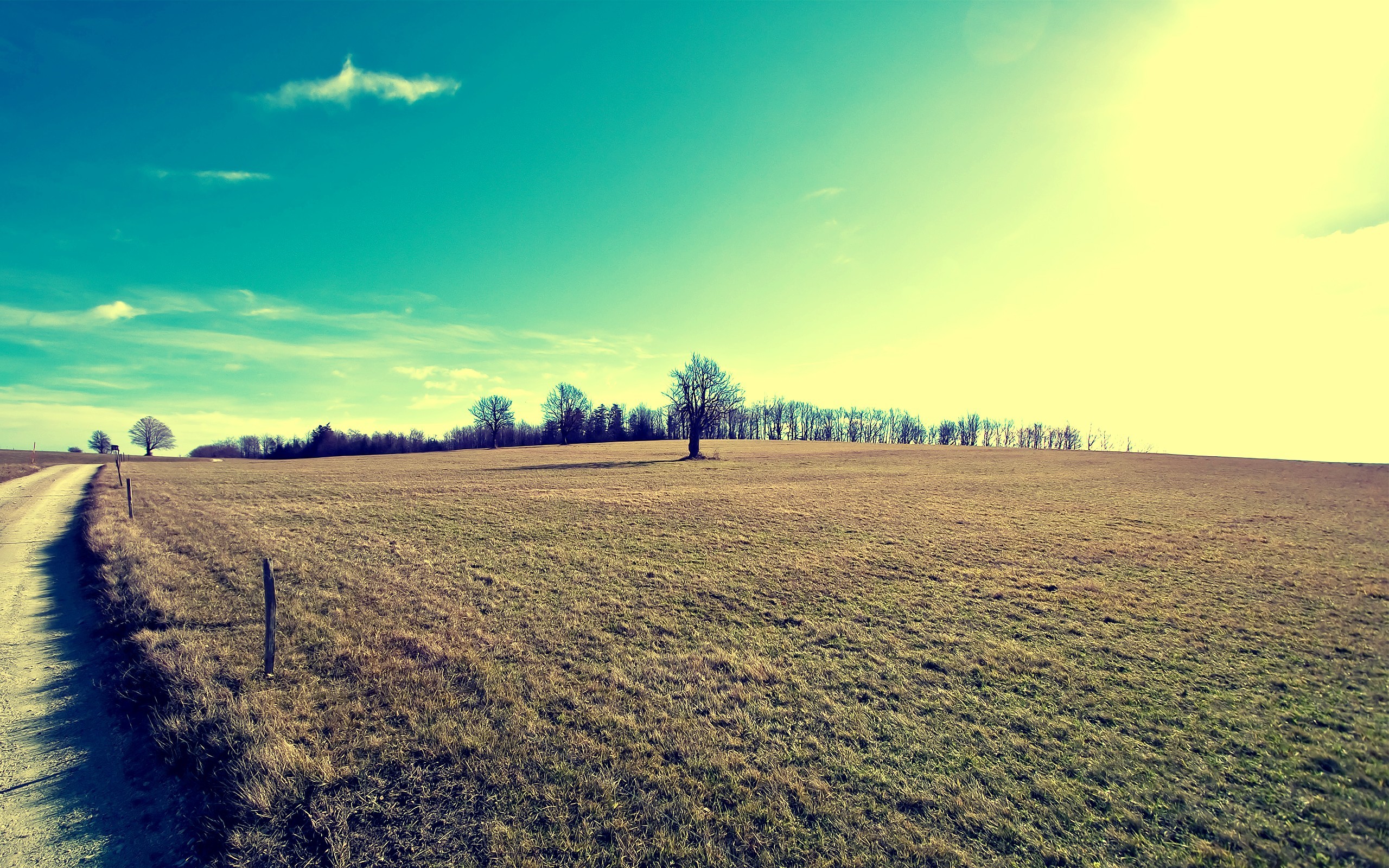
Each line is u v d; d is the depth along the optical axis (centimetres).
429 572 1598
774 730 794
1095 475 4688
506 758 693
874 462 5797
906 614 1332
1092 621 1297
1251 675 1012
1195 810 634
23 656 989
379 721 773
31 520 2442
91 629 1121
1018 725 823
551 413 11731
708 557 1838
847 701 891
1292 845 580
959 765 715
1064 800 647
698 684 936
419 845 546
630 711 833
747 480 4216
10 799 614
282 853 532
